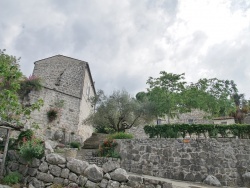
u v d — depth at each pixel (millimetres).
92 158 12805
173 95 20188
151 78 21250
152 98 20234
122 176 6727
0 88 9000
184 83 20766
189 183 10648
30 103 16312
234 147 11875
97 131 24547
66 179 6785
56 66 20797
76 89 20266
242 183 10969
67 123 18281
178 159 11984
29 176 7008
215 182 10695
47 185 6727
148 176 11711
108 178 6707
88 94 23406
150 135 13734
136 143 13078
